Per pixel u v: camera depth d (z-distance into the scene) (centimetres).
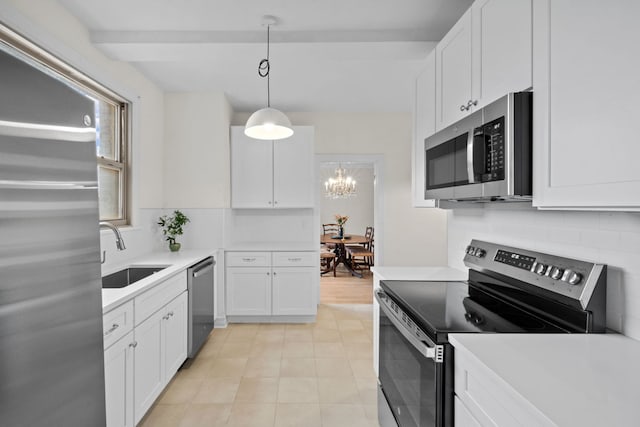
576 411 77
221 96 382
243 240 454
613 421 74
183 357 276
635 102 87
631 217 118
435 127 213
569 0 108
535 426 79
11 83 75
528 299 153
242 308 393
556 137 114
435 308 155
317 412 226
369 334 363
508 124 128
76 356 96
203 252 357
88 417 101
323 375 275
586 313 125
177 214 365
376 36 248
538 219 162
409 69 322
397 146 463
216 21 236
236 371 281
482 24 159
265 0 213
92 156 104
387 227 465
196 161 383
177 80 347
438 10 225
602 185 97
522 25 131
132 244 311
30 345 79
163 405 233
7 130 73
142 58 270
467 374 113
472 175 149
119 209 304
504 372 95
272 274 394
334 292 539
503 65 143
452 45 190
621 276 122
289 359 304
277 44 250
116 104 298
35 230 81
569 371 96
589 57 101
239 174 418
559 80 113
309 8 222
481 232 213
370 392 250
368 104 428
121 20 233
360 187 903
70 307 93
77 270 96
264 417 220
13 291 75
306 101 415
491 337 121
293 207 420
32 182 80
